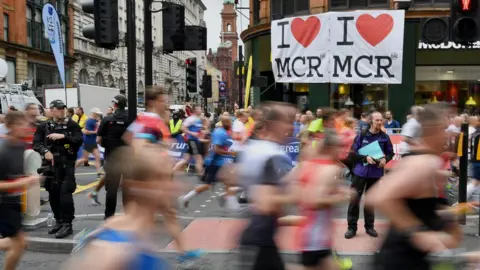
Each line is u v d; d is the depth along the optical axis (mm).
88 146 14180
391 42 15125
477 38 7688
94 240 2172
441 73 18469
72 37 49938
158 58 70000
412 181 2914
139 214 2281
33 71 44531
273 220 3662
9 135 4980
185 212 8930
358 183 7016
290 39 16062
